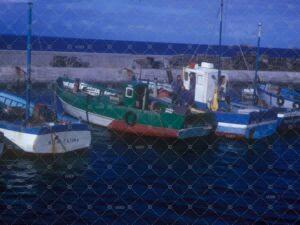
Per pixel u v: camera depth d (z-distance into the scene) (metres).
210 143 16.59
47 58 19.20
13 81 13.96
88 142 13.55
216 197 10.48
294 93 21.81
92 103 17.38
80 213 9.62
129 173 11.93
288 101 21.36
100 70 20.05
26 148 12.99
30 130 12.87
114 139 16.11
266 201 10.41
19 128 12.96
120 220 9.34
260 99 20.02
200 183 11.48
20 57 14.38
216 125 16.88
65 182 11.16
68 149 13.15
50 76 18.48
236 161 13.67
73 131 13.22
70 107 17.88
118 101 17.27
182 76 19.02
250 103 19.81
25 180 11.56
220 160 14.29
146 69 20.88
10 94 14.05
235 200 10.39
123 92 17.34
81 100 17.72
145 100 17.08
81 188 10.71
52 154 13.04
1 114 13.84
